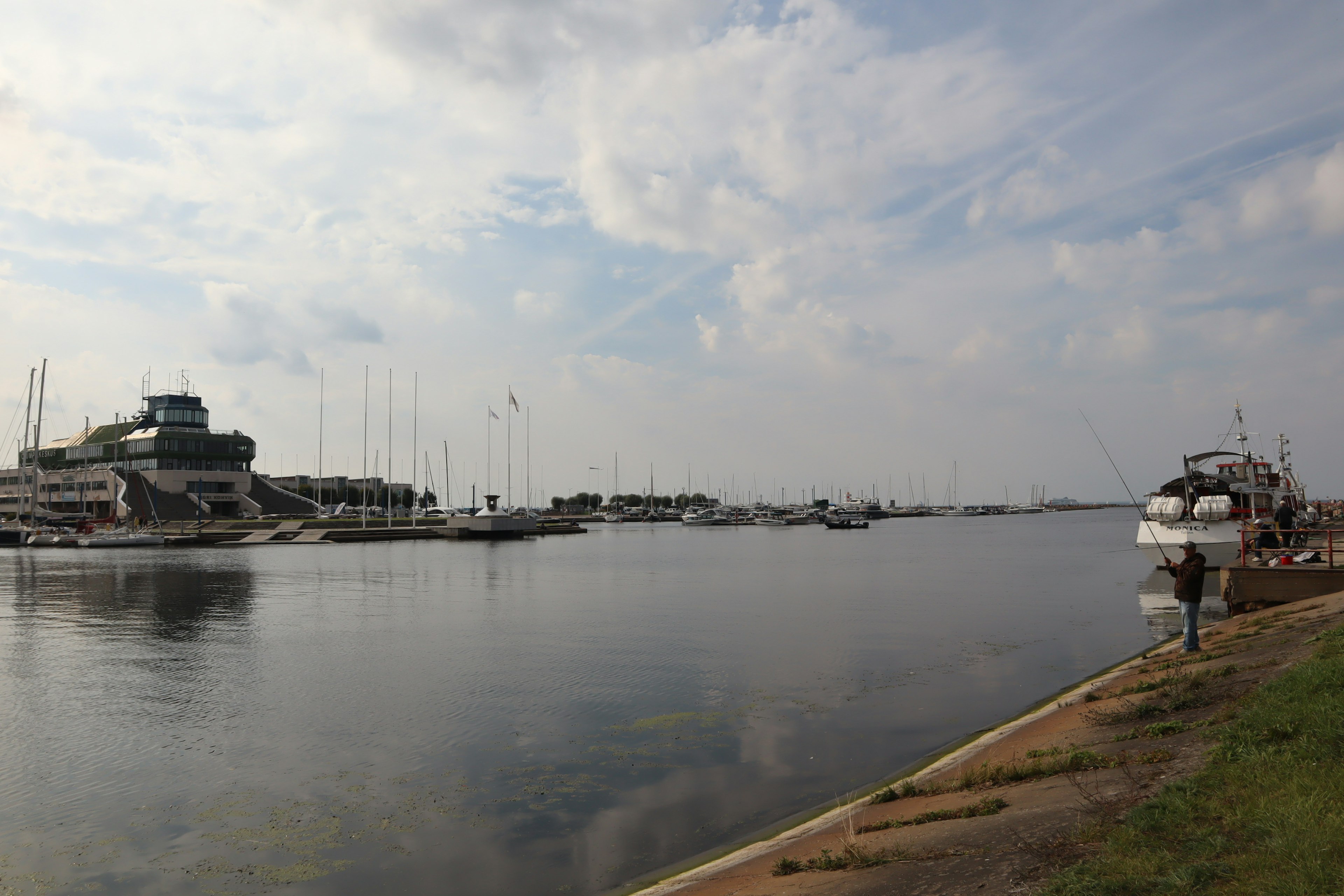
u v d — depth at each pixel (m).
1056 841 9.27
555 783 16.25
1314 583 29.50
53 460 195.12
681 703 22.47
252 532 122.06
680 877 11.28
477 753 18.19
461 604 46.12
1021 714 20.48
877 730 19.44
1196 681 17.00
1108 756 12.89
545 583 59.31
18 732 19.94
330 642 33.06
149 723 20.73
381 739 19.28
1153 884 7.46
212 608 44.19
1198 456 54.84
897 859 9.90
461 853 13.05
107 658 29.50
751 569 73.00
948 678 25.28
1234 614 30.94
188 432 169.38
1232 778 9.76
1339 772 8.86
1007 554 95.50
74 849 13.41
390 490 139.62
